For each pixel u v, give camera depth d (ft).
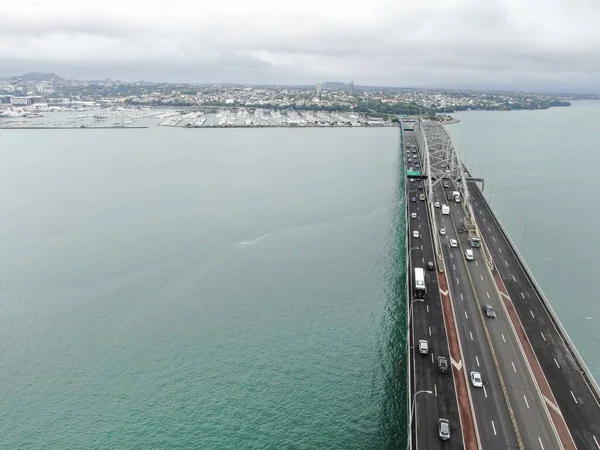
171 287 380.78
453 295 301.02
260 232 505.25
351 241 477.77
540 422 196.03
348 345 298.97
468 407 204.64
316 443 222.89
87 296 367.86
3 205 618.44
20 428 236.22
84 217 563.89
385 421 235.20
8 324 330.54
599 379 274.57
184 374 273.75
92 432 232.32
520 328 263.49
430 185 498.69
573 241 478.18
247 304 352.90
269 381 266.16
